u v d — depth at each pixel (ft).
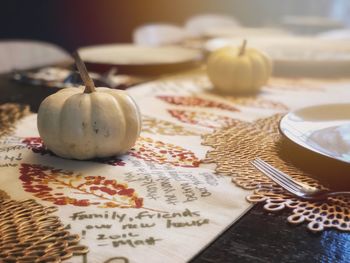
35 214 1.08
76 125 1.31
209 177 1.28
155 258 0.93
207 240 0.99
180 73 2.84
